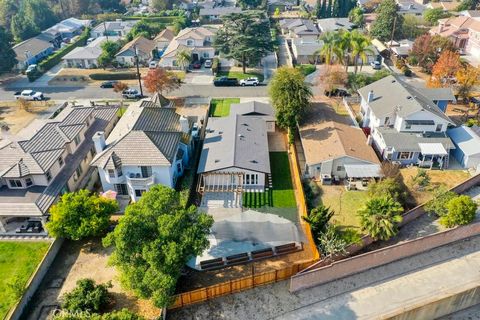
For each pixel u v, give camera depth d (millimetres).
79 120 57281
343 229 43906
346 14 137875
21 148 47406
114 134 54656
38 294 36656
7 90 84438
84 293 34719
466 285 38719
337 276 39062
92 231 40500
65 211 40125
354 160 51875
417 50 90688
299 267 38344
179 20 124625
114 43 99750
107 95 81188
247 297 37000
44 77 91562
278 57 101250
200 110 73375
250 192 50656
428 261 41438
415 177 51344
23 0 132875
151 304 35500
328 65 80625
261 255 40688
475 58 98812
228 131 58312
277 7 155625
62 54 103750
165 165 47688
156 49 104562
